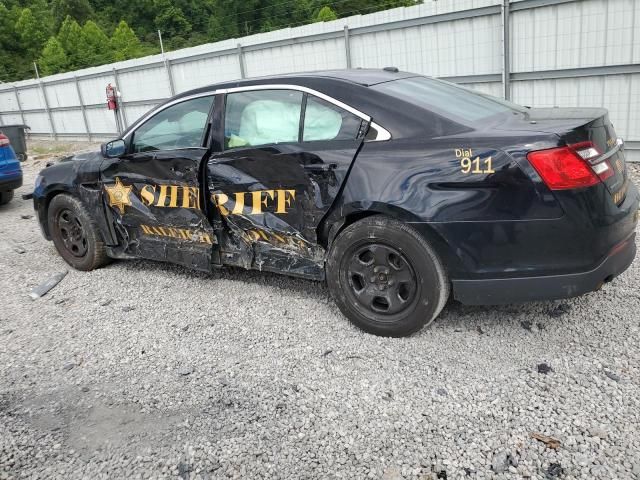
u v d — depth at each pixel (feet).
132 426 9.50
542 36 28.02
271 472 8.22
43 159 52.60
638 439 8.30
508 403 9.36
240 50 44.78
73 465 8.64
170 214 14.57
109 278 16.51
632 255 11.22
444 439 8.64
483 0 29.43
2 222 25.17
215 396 10.16
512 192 10.00
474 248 10.42
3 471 8.61
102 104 63.05
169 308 14.08
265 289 14.79
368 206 11.16
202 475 8.24
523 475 7.82
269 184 12.66
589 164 9.93
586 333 11.37
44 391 10.76
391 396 9.78
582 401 9.25
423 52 33.12
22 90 75.82
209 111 13.85
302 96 12.44
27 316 14.26
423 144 10.84
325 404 9.70
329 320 12.76
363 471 8.12
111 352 12.08
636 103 26.13
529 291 10.37
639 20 24.95
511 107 12.97
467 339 11.46
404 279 11.27
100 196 15.97
